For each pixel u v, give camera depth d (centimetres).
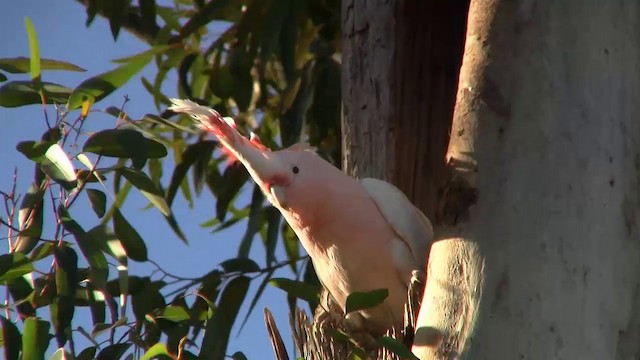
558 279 479
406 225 553
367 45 705
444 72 696
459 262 491
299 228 561
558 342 468
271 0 807
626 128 516
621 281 488
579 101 511
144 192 606
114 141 588
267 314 571
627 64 529
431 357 479
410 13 706
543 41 519
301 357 573
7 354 581
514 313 474
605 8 531
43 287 615
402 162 678
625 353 475
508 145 505
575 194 494
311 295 582
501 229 490
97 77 613
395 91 691
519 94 513
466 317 479
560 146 502
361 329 574
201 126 567
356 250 549
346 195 556
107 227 596
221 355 604
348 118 702
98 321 625
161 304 653
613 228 495
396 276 550
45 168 568
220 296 726
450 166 514
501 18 527
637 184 510
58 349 566
